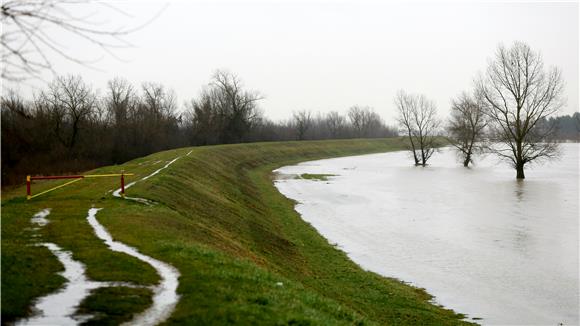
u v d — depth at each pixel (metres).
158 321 12.56
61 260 17.42
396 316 21.36
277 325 12.98
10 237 20.22
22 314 12.63
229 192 48.69
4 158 49.78
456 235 37.56
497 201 53.44
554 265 29.89
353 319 16.33
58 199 30.61
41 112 57.34
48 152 67.06
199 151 75.12
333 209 48.75
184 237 22.75
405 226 40.81
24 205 28.31
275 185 67.31
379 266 29.80
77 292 14.37
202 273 16.52
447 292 25.41
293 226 40.47
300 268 27.91
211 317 12.85
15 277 15.08
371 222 42.47
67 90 75.50
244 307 13.68
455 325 20.86
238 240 29.41
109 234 21.52
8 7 8.22
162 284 15.43
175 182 40.53
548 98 72.06
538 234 37.69
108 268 16.69
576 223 41.50
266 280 17.62
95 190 34.44
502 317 22.17
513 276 27.91
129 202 29.86
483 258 31.44
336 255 31.84
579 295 25.02
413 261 30.84
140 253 18.83
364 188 64.56
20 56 8.21
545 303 23.94
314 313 14.73
